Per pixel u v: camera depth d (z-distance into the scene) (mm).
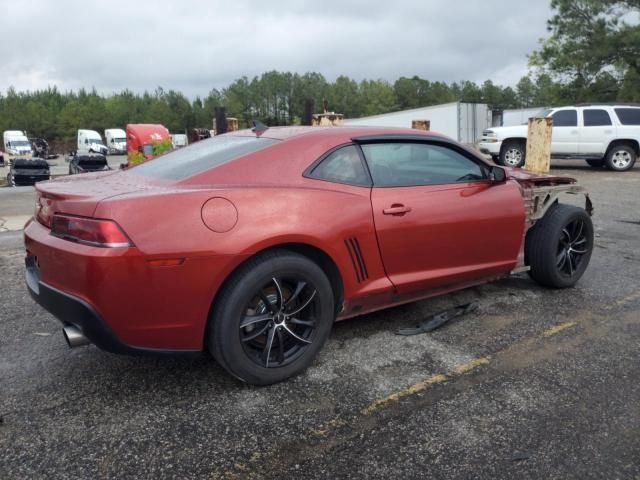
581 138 14352
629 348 3316
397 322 3781
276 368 2855
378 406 2672
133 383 2914
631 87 25906
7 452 2305
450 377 2967
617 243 6141
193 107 97812
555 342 3414
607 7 25672
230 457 2283
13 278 4785
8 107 95812
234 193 2695
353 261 3086
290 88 103562
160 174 3080
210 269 2553
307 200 2893
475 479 2137
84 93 116875
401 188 3334
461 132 31875
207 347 2805
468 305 3982
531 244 4289
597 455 2277
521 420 2537
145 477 2158
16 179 19391
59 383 2910
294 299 2877
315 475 2170
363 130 3365
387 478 2148
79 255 2418
